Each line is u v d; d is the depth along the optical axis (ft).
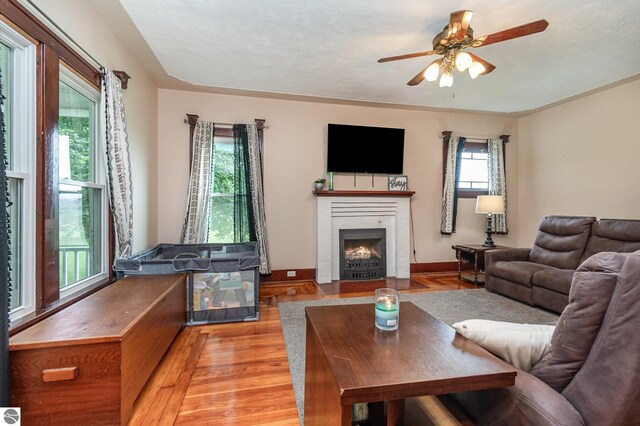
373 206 14.52
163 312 6.77
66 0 6.21
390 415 3.41
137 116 10.02
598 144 12.94
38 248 5.48
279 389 5.97
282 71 10.67
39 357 4.36
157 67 10.48
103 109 7.46
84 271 7.28
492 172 16.06
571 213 14.06
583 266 3.15
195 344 7.80
